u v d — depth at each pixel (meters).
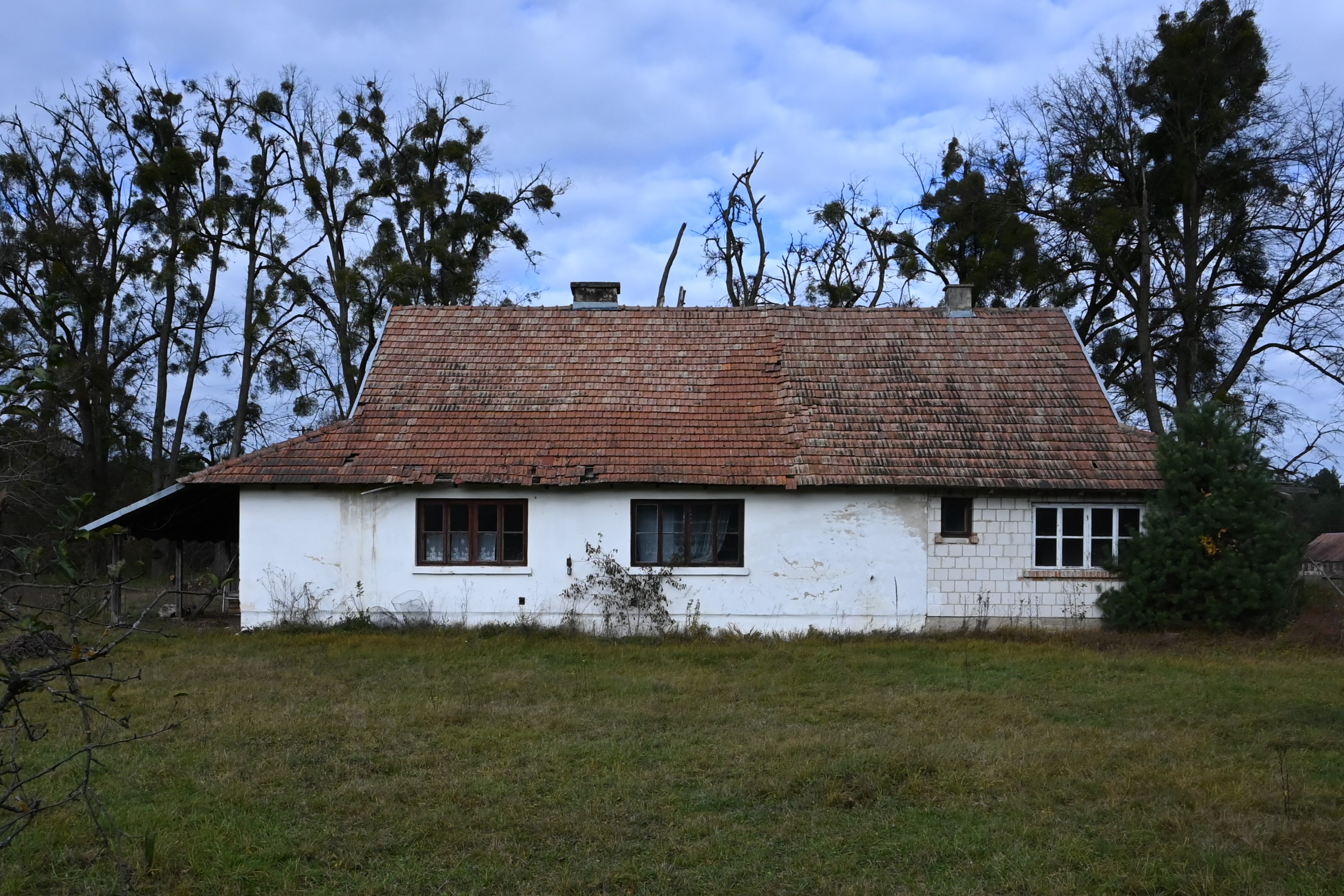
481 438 19.66
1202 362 29.52
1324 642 17.59
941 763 9.74
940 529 19.12
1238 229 28.55
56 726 11.09
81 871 7.23
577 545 18.95
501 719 11.74
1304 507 29.02
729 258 40.53
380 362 21.39
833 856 7.55
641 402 20.61
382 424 19.95
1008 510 19.17
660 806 8.65
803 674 14.89
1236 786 9.04
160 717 11.69
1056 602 19.12
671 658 16.38
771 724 11.60
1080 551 19.28
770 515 19.02
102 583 4.90
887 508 19.05
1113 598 18.81
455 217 35.44
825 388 20.84
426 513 19.16
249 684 13.80
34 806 5.34
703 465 19.03
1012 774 9.43
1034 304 31.66
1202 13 28.41
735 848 7.70
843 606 18.94
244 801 8.69
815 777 9.36
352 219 34.53
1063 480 18.88
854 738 10.78
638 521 19.14
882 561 18.98
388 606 18.98
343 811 8.50
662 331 22.45
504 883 7.07
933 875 7.21
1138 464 19.33
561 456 19.20
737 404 20.62
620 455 19.23
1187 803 8.70
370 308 33.69
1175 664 15.62
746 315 22.78
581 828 8.09
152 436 35.12
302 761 9.98
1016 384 21.08
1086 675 14.77
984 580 19.08
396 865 7.39
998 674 14.89
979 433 19.84
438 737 10.90
